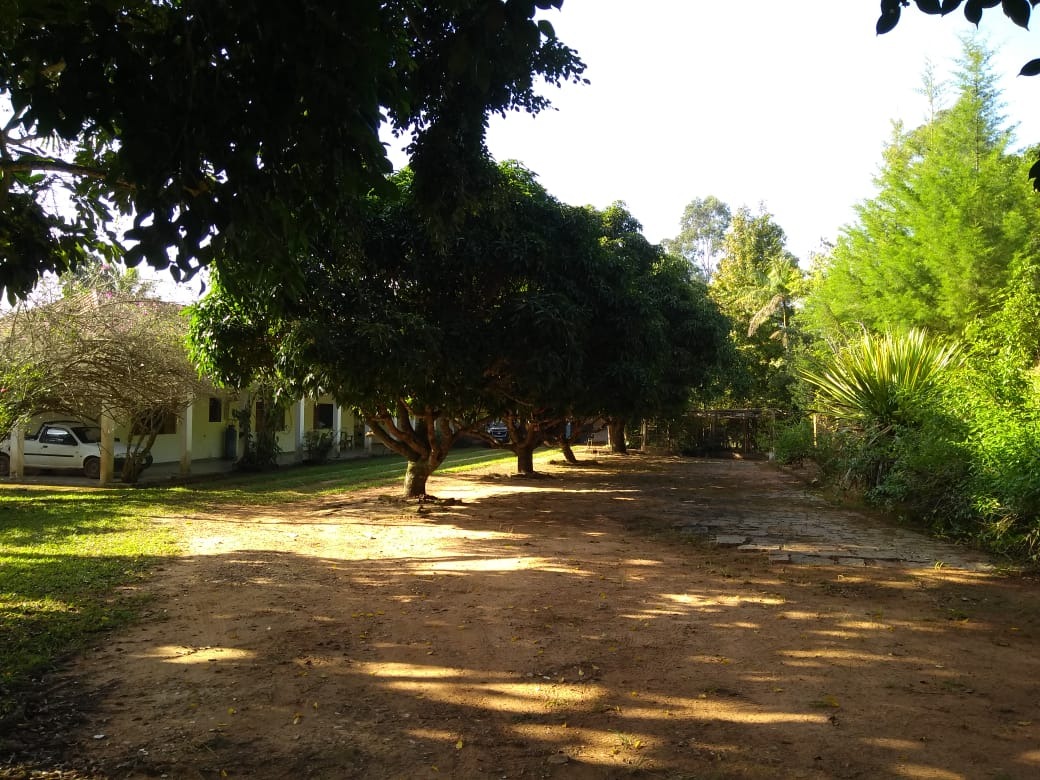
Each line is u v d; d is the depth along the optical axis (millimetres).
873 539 9258
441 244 7156
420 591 6418
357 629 5289
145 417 16234
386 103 4121
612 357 11289
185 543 8836
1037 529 7574
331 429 27219
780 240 45938
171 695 4047
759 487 16344
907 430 10953
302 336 8711
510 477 18766
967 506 8938
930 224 19969
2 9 3324
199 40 3191
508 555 8086
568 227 11016
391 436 13625
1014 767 3227
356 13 3098
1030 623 5520
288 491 15203
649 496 14508
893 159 25516
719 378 24703
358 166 3633
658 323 12336
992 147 19859
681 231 65750
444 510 12016
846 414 13047
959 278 18891
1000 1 3111
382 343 8633
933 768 3221
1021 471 7602
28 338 13117
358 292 9562
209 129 3244
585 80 6191
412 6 4973
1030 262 16734
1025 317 11156
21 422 13789
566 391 10156
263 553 8195
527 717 3781
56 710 3838
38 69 3211
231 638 5066
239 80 3273
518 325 9555
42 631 5152
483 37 3260
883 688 4176
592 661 4617
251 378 11086
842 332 23188
